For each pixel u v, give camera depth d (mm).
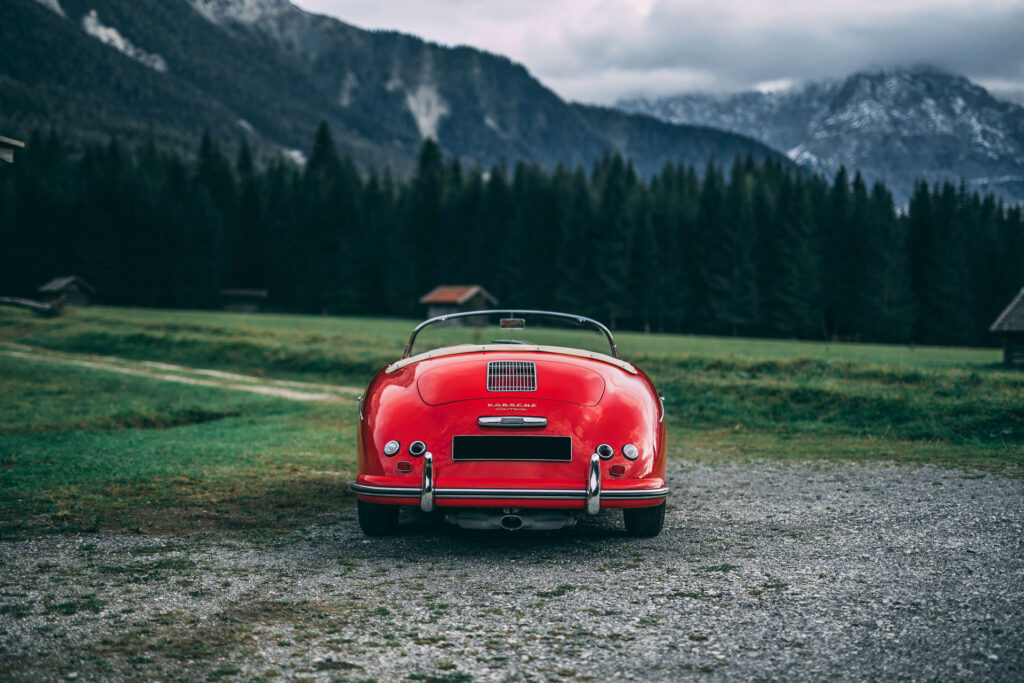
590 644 2996
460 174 127812
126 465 7238
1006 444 8570
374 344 28281
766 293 86312
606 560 4227
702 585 3740
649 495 4148
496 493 4039
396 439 4227
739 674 2695
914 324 82750
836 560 4133
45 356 27734
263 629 3154
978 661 2754
